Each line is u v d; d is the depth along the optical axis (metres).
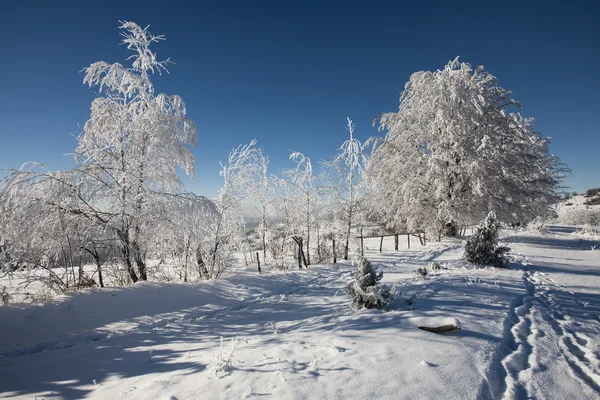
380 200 21.20
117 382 3.79
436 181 18.94
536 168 21.67
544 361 3.95
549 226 33.44
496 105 19.78
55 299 6.83
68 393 3.62
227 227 11.46
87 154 8.70
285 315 6.52
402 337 4.36
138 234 8.83
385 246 17.47
